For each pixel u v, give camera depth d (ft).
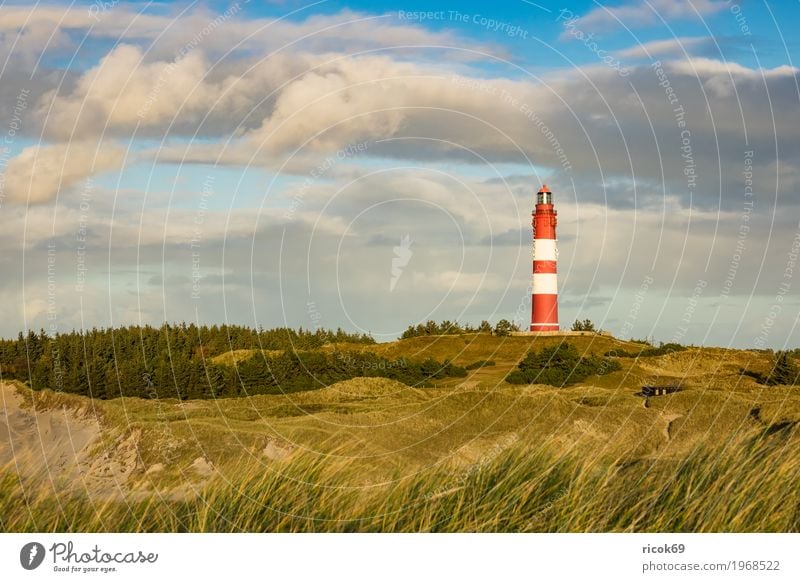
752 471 36.14
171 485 42.27
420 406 114.32
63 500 38.42
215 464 53.31
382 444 76.38
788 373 132.36
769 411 78.79
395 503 36.01
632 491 36.22
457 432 91.35
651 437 63.26
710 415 84.28
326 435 81.87
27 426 88.94
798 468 36.17
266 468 38.06
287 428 88.79
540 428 85.46
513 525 34.68
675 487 36.04
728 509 34.83
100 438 75.36
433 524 34.94
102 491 41.55
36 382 137.49
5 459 53.11
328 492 36.73
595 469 37.83
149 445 72.33
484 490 36.19
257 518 35.63
